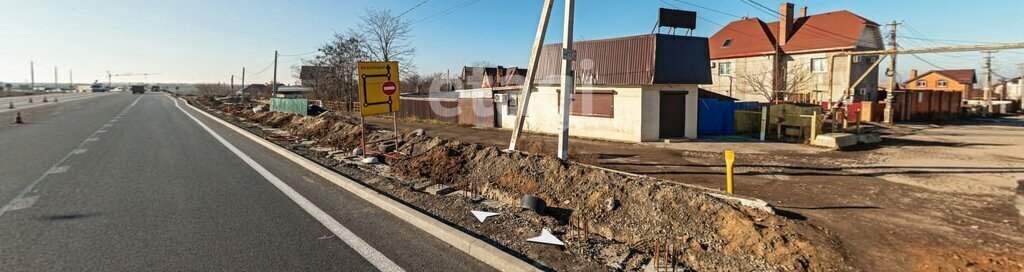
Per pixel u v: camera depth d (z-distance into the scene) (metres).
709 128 17.02
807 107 15.39
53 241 4.54
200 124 19.81
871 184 7.89
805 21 35.38
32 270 3.83
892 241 4.83
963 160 10.62
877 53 22.06
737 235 4.71
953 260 4.30
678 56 14.64
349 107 37.34
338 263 4.08
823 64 31.83
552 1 9.00
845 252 4.46
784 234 4.73
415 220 5.24
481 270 4.01
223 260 4.11
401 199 6.26
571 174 6.73
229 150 11.41
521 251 4.36
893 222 5.53
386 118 28.77
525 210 5.81
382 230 5.02
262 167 8.91
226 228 5.01
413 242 4.67
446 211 5.70
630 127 14.71
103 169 8.59
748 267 4.13
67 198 6.28
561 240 4.71
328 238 4.73
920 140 15.34
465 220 5.32
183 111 30.30
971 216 5.82
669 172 9.12
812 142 13.55
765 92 30.86
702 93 19.22
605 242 4.76
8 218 5.30
